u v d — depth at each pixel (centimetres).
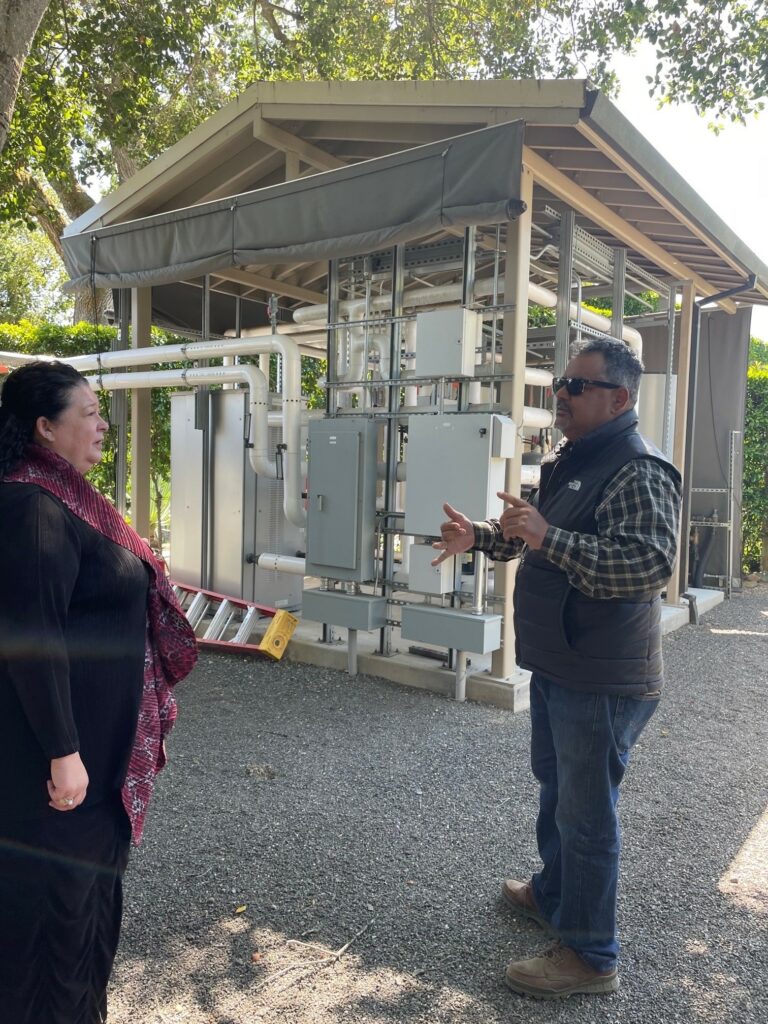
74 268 641
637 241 584
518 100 402
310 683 485
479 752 379
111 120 881
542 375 532
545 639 209
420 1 1100
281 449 574
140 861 274
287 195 480
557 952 212
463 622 438
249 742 388
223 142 540
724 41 936
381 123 487
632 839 301
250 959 221
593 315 591
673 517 194
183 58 866
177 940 229
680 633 659
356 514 483
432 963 221
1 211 905
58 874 149
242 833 296
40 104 850
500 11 1062
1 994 149
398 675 487
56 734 142
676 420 705
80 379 164
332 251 463
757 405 930
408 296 545
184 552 663
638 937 236
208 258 529
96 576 157
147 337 692
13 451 154
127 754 162
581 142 423
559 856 231
